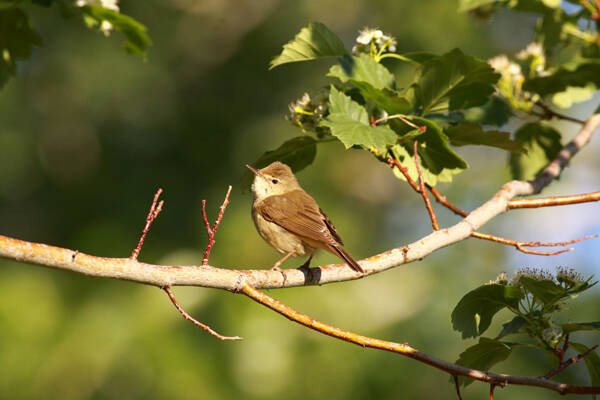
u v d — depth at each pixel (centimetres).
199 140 1741
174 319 1334
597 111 929
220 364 1302
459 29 1692
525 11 930
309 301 1384
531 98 902
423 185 664
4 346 1292
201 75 1814
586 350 618
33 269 1405
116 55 1762
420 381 1366
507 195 723
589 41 909
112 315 1342
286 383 1299
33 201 1747
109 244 1542
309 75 1778
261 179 811
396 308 1534
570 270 610
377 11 1775
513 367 1328
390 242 1852
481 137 701
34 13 1712
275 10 1834
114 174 1719
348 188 1850
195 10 1838
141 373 1279
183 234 1602
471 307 623
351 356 1354
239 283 546
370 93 675
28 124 1778
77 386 1281
